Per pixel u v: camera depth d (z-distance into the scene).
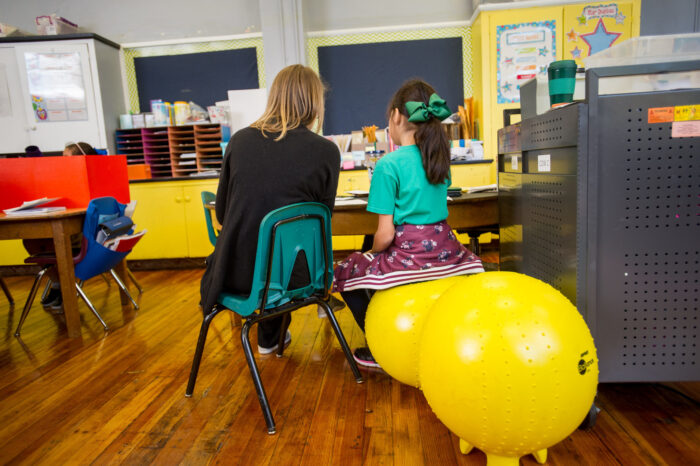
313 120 1.65
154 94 4.84
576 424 1.10
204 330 1.65
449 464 1.26
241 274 1.53
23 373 2.01
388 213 1.58
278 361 2.02
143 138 4.46
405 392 1.69
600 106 1.30
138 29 4.77
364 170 4.00
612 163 1.32
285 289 1.53
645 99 1.29
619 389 1.61
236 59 4.75
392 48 4.66
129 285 3.63
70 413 1.63
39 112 4.39
